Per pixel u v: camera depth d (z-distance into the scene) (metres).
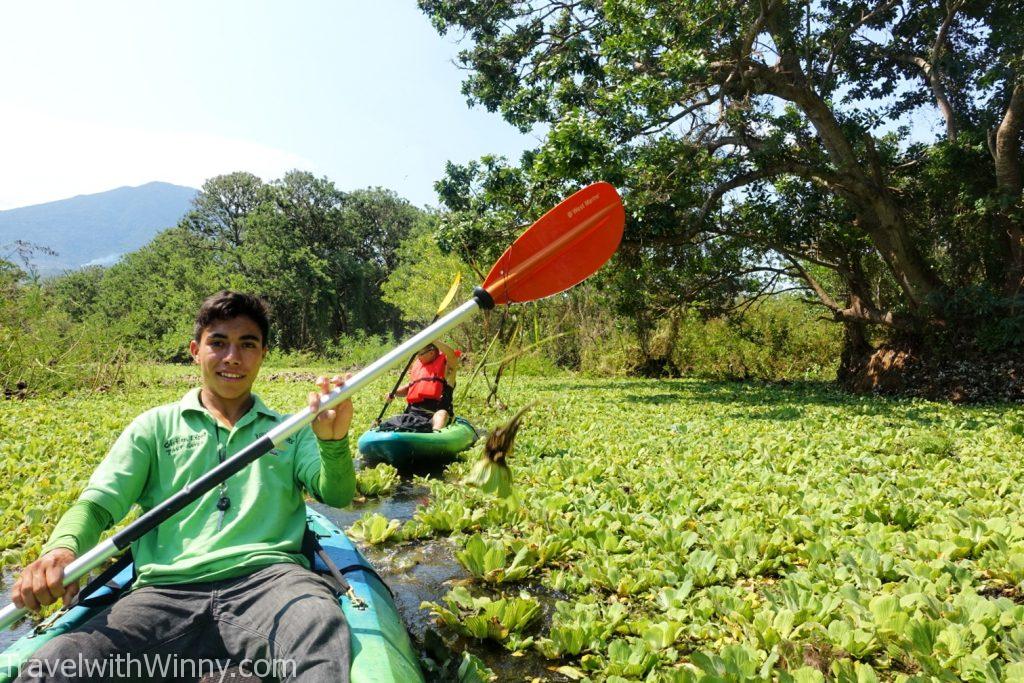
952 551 4.11
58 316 15.26
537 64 16.27
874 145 15.28
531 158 13.68
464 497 5.83
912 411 12.00
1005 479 5.74
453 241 14.32
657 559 4.29
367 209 52.16
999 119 14.15
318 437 2.50
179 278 44.03
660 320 22.98
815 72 14.80
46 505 5.42
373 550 4.70
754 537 4.38
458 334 18.66
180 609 2.34
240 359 2.68
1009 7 13.54
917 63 15.29
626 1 12.66
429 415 7.96
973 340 14.47
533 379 21.33
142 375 16.86
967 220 14.91
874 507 5.11
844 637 2.99
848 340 18.05
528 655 3.20
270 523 2.57
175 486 2.59
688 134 14.32
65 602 2.29
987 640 2.91
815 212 15.76
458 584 4.08
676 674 2.72
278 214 46.41
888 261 15.26
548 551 4.36
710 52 13.34
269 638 2.26
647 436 9.23
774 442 8.35
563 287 3.26
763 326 22.88
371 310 51.25
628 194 14.16
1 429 8.98
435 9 16.70
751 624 3.26
